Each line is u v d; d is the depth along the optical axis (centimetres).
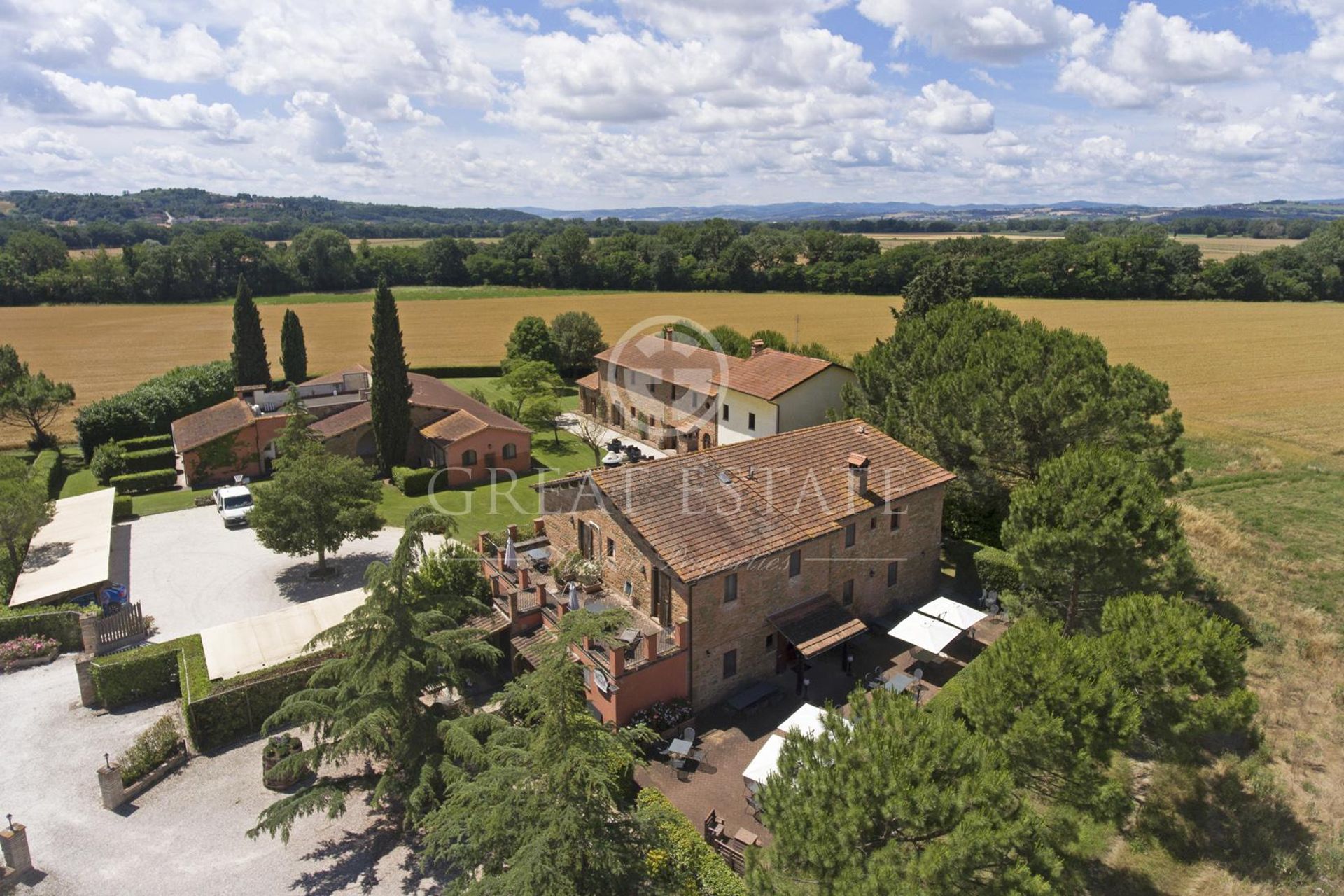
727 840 2206
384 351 5688
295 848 2264
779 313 12888
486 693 2970
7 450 6644
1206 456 5738
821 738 1667
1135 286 13925
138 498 5459
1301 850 2161
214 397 7375
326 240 16388
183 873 2162
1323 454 5747
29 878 2141
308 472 3900
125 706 2972
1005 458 3738
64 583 3581
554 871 1638
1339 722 2703
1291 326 11244
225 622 3622
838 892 1439
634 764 2377
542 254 16562
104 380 9100
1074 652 1952
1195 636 2083
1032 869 1552
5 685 3119
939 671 3116
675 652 2712
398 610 2241
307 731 2777
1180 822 2272
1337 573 3769
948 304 5025
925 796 1491
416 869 2183
